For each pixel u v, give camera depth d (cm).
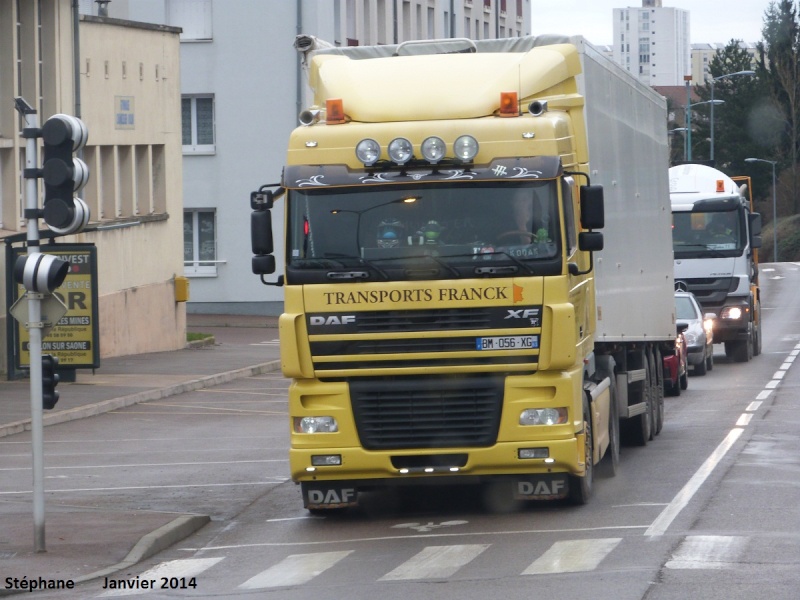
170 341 4875
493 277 1567
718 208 4438
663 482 1873
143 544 1510
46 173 1457
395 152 1577
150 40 4778
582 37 1842
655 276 2431
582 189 1631
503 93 1614
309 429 1603
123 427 2884
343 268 1584
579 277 1681
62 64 4050
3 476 2184
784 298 8344
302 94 6325
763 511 1592
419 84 1672
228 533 1645
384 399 1592
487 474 1595
